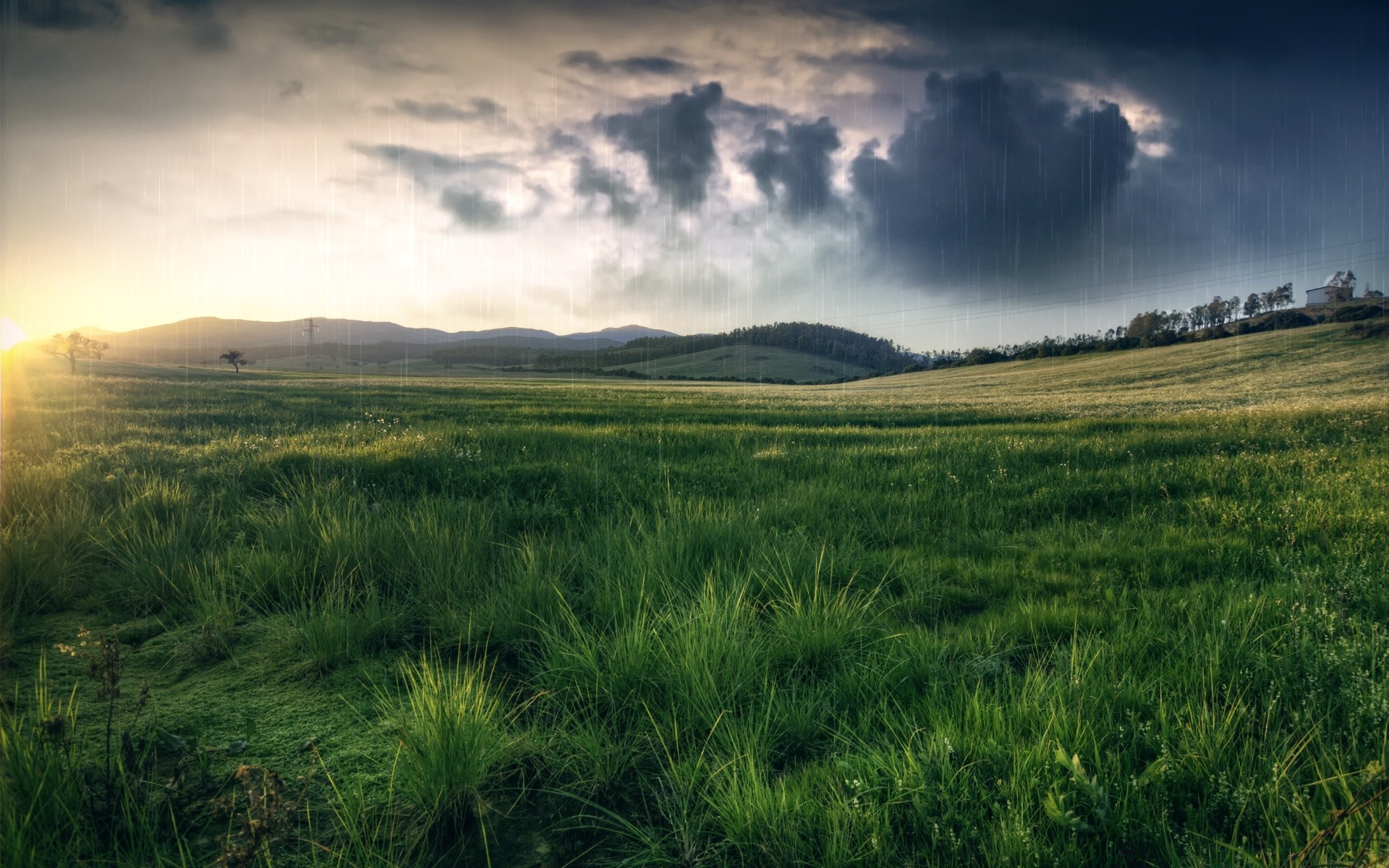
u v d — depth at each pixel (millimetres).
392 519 5902
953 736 2861
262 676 3715
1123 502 8016
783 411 26453
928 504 7754
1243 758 2738
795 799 2553
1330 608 4234
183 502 6496
